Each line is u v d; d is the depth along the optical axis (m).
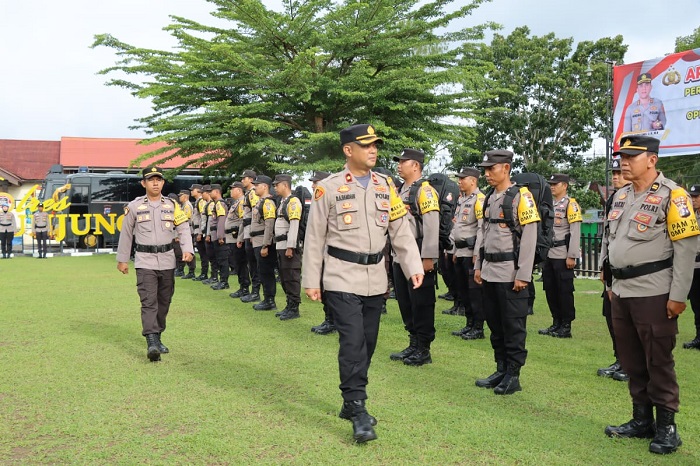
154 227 6.07
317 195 4.16
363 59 17.09
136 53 17.25
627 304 3.85
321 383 5.03
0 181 28.28
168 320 8.06
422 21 16.70
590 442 3.75
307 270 4.12
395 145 16.58
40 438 3.86
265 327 7.57
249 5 15.16
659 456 3.55
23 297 10.23
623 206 4.00
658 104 12.87
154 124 17.28
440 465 3.41
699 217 7.11
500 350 4.99
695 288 6.49
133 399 4.62
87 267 15.91
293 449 3.64
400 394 4.73
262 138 16.48
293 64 15.16
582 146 35.62
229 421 4.12
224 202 11.89
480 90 17.58
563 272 7.06
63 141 33.56
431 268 5.56
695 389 4.88
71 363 5.74
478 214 7.18
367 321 4.17
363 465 3.41
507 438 3.79
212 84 16.48
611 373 5.25
